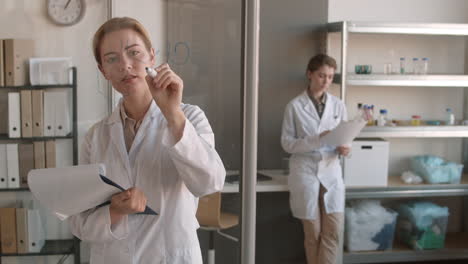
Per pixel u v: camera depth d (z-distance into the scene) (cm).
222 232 154
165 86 99
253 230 156
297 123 309
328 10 357
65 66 162
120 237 107
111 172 112
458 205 387
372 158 330
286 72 349
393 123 349
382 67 368
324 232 301
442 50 377
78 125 165
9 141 163
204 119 118
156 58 154
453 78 334
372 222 334
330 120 311
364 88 369
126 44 109
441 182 345
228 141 154
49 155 165
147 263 109
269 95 346
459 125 347
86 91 164
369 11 364
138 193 102
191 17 154
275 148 347
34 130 164
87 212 108
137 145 113
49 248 166
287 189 310
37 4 159
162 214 110
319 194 303
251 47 152
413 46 371
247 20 151
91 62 163
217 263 155
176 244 110
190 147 102
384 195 332
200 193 109
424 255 340
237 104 154
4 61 160
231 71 153
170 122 102
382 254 335
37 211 165
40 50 161
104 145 116
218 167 107
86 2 159
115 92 165
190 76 155
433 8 372
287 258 354
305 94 313
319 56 307
